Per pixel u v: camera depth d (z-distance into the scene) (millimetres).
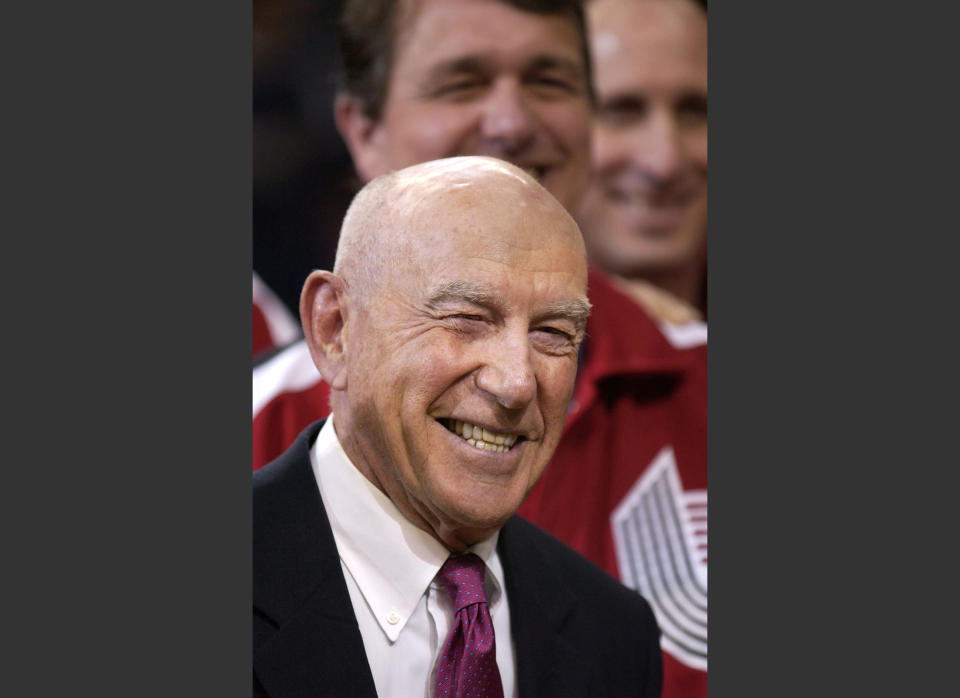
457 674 7234
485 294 6812
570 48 9680
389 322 6953
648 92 10234
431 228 6914
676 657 9734
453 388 6895
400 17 9445
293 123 9344
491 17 9469
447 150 9438
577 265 7129
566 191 9758
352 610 7312
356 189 9477
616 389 10219
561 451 9961
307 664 7188
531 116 9523
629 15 10211
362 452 7324
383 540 7395
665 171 10242
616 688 8023
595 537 9891
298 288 9461
